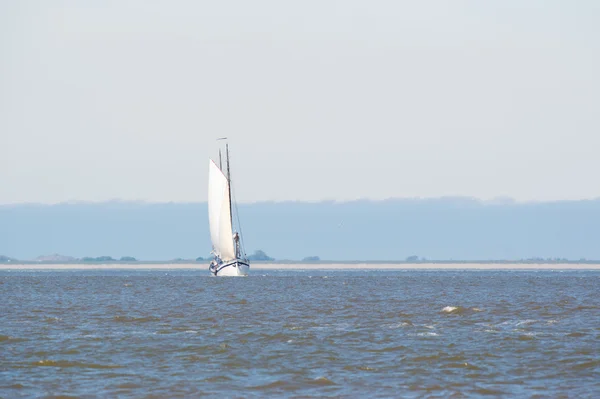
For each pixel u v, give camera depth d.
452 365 151.75
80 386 133.50
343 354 164.88
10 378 139.75
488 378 139.62
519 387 132.25
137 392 129.12
